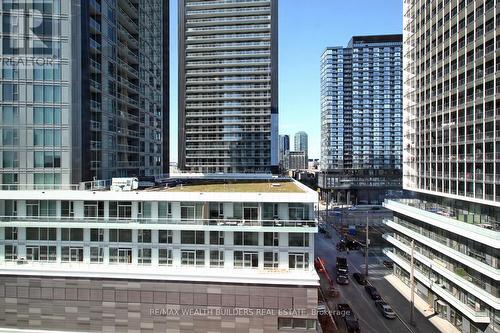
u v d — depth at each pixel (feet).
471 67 148.46
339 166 462.60
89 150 146.51
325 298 164.45
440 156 173.37
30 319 121.80
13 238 125.80
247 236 120.37
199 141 375.66
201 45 374.43
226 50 371.35
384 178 459.32
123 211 124.06
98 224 120.47
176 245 122.11
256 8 367.86
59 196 122.01
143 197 120.47
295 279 113.60
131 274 118.01
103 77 159.63
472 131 148.66
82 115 141.08
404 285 181.98
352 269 209.05
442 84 170.91
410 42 207.51
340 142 462.60
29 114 136.98
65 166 138.72
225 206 121.60
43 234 125.18
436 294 151.74
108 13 165.48
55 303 120.98
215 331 116.88
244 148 370.94
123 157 182.19
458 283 133.28
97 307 119.96
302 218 120.16
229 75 371.56
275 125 368.68
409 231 177.37
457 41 158.71
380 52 460.14
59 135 138.82
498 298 114.83
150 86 222.89
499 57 132.98
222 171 372.58
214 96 373.81
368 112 461.37
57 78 138.92
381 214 384.06
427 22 186.29
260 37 367.66
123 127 182.29
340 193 460.55
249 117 372.17
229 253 120.88
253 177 215.51
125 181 135.85
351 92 462.60
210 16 372.58
